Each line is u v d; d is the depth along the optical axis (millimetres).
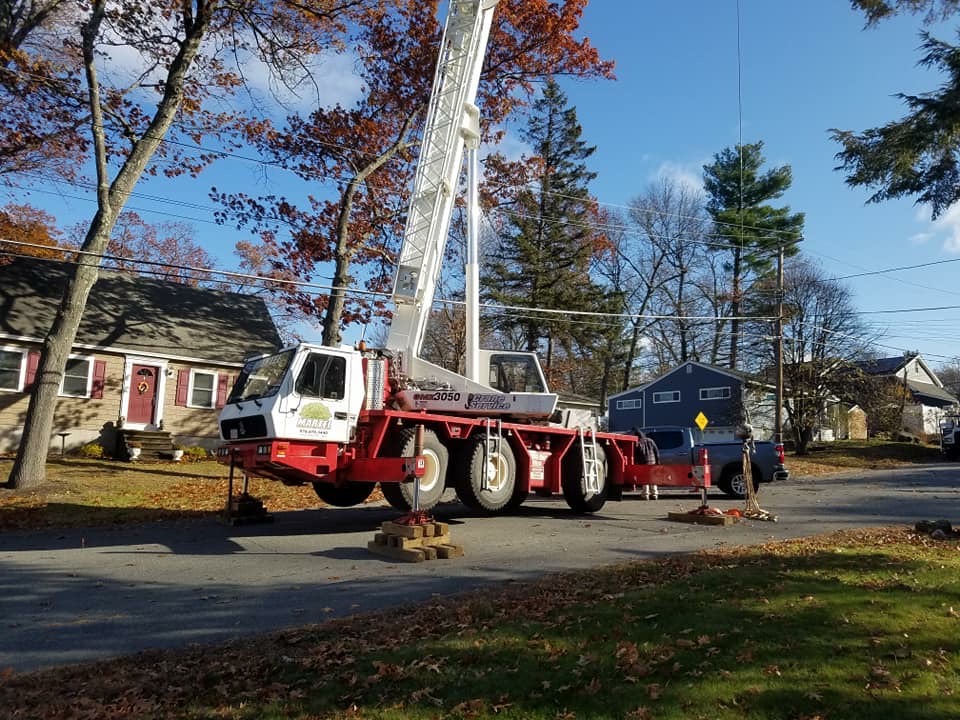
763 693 4094
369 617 6367
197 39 17641
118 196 17016
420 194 13148
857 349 39156
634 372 52031
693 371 44312
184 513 13852
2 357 21609
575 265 42062
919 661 4465
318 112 22891
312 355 10875
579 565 8562
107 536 11320
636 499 17500
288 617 6555
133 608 6918
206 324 26375
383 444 11414
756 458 18109
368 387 11430
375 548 9594
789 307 38156
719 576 7059
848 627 5164
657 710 3961
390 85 23125
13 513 13250
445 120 13359
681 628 5340
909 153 8883
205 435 24688
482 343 42938
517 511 14359
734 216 46125
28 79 17719
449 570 8438
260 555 9570
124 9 17672
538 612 6105
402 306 12828
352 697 4449
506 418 12711
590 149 43219
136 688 4762
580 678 4496
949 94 8445
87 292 16844
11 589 7703
